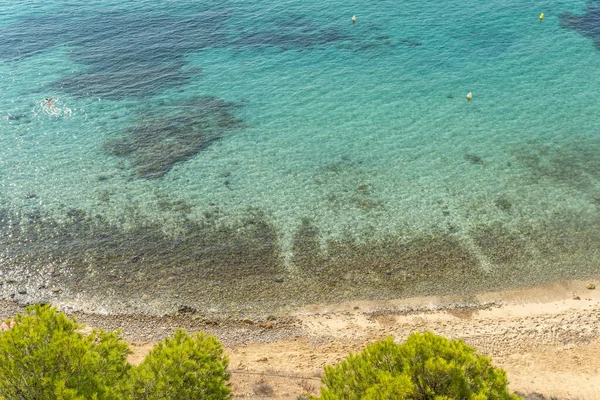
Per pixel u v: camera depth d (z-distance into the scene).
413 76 54.75
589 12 67.00
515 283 31.56
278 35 63.28
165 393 16.17
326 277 32.06
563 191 38.44
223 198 38.22
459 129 46.09
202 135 45.72
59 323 16.83
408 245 34.06
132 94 51.97
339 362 26.27
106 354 17.02
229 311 30.00
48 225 35.78
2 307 29.91
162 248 34.03
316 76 55.12
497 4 69.81
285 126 47.00
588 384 24.41
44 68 56.31
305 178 40.31
